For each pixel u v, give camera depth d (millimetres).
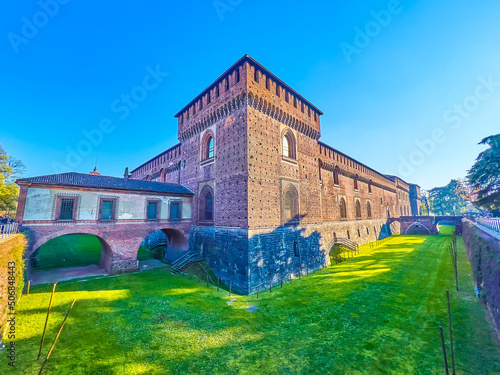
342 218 41906
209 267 24688
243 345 12039
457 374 9500
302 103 30875
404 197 85750
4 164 38094
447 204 114938
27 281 18016
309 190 30469
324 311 15945
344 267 29219
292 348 11750
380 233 56156
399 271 25156
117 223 23453
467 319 13789
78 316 14234
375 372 9859
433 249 37094
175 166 35719
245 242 21125
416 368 10000
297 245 26531
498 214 40562
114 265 22828
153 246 34219
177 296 18344
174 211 28000
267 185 24016
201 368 10242
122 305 16188
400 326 13508
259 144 23828
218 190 25391
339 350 11484
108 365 10203
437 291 18672
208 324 14180
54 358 10430
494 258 14062
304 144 30781
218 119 26766
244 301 18141
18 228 18453
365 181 53219
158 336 12664
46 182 19969
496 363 10008
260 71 24906
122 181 26078
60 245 33875
